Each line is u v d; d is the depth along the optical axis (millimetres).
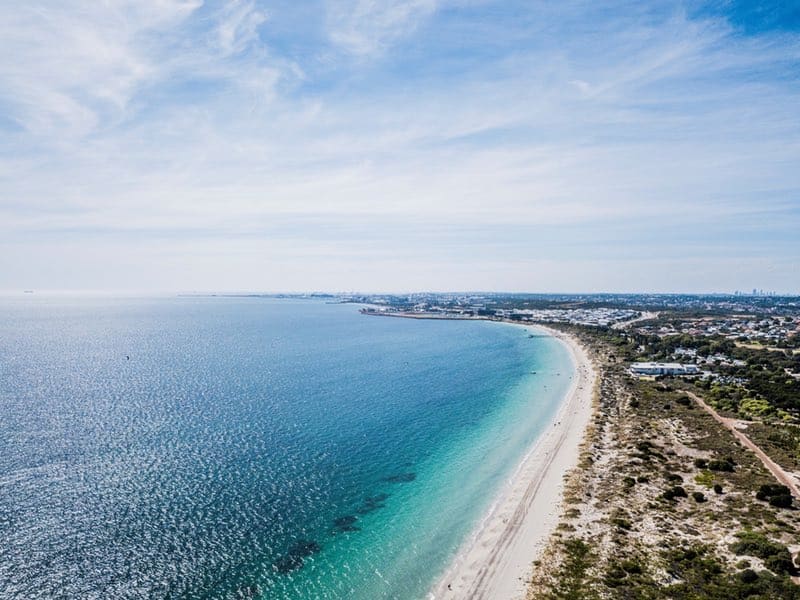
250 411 139000
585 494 81562
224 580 60469
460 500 83500
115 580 59438
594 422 124312
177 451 103438
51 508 76438
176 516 75062
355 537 71250
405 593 58844
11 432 116062
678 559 60469
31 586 57875
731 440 106000
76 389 170125
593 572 58719
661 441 106812
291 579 61156
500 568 62625
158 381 185375
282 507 79500
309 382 183375
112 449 103875
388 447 109938
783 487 77938
